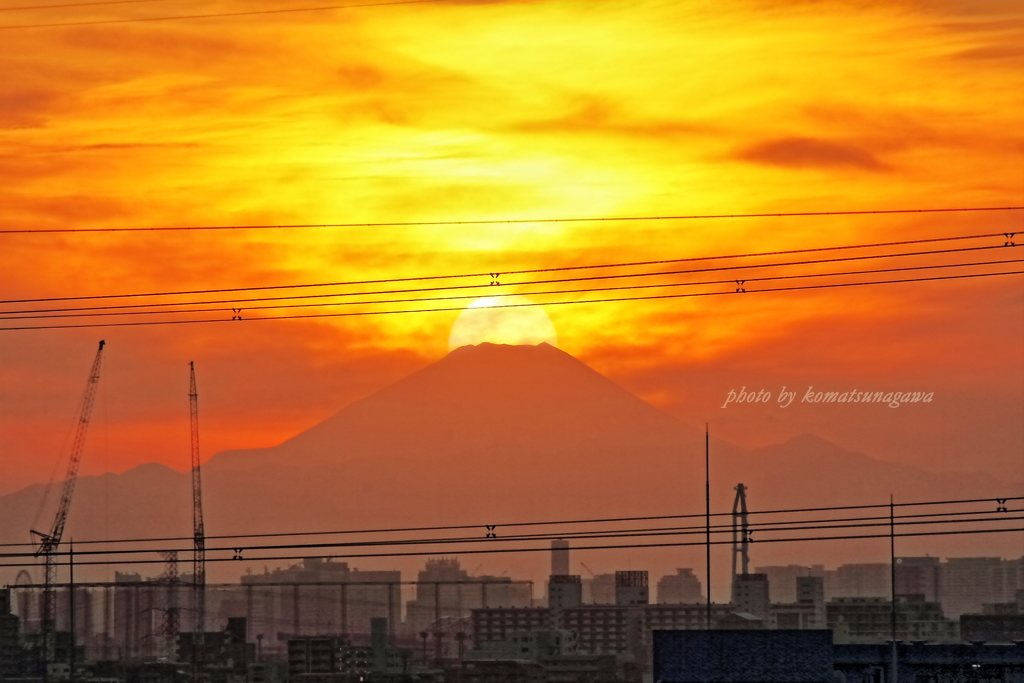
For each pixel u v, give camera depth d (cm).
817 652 10475
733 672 10494
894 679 11175
